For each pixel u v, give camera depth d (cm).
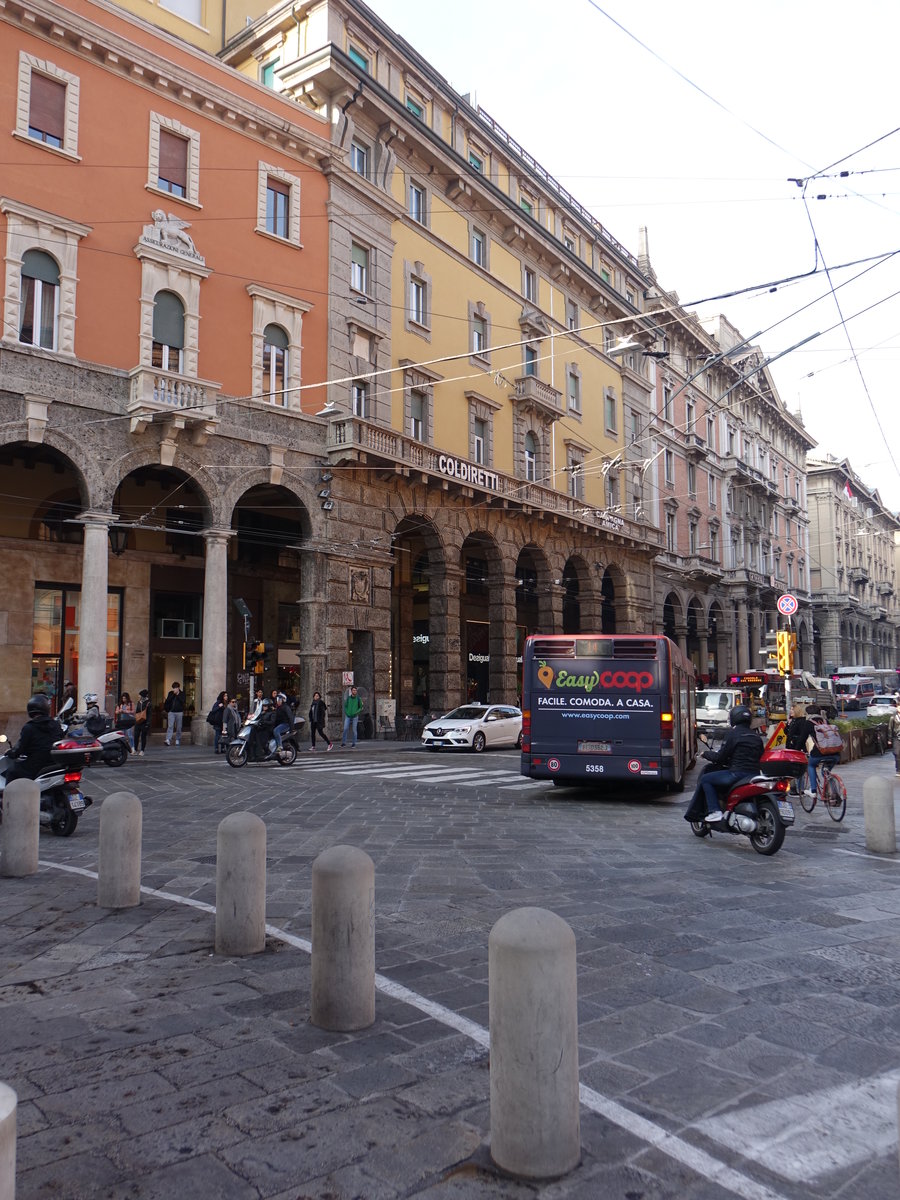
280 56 2639
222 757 1984
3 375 1836
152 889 709
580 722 1372
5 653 2216
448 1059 382
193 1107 337
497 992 300
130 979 487
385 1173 291
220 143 2291
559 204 3638
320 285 2509
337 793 1354
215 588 2222
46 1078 363
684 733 1675
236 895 534
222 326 2262
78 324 1967
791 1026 425
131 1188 283
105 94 2055
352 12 2588
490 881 741
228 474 2250
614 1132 320
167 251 2117
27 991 468
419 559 3372
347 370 2555
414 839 947
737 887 736
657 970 505
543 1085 291
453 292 3012
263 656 2125
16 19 1902
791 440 6669
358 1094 348
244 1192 281
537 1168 288
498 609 3102
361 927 422
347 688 2458
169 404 2050
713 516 5012
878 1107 343
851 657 7606
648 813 1222
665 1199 277
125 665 2450
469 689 3478
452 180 2995
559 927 303
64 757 980
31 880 748
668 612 4609
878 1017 438
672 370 4616
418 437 2844
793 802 1390
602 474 3834
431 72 2916
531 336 3391
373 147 2706
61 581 2327
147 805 1202
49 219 1916
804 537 6831
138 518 2280
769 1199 279
